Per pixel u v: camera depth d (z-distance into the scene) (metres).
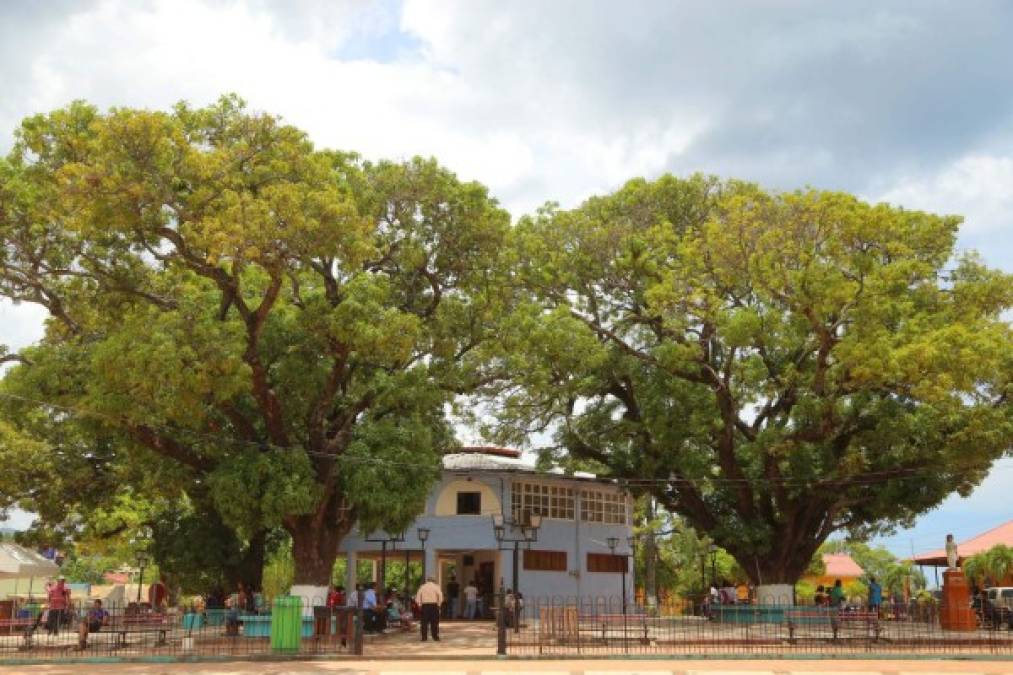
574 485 41.38
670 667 18.34
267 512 23.86
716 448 34.31
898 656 19.91
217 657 20.44
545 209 35.62
